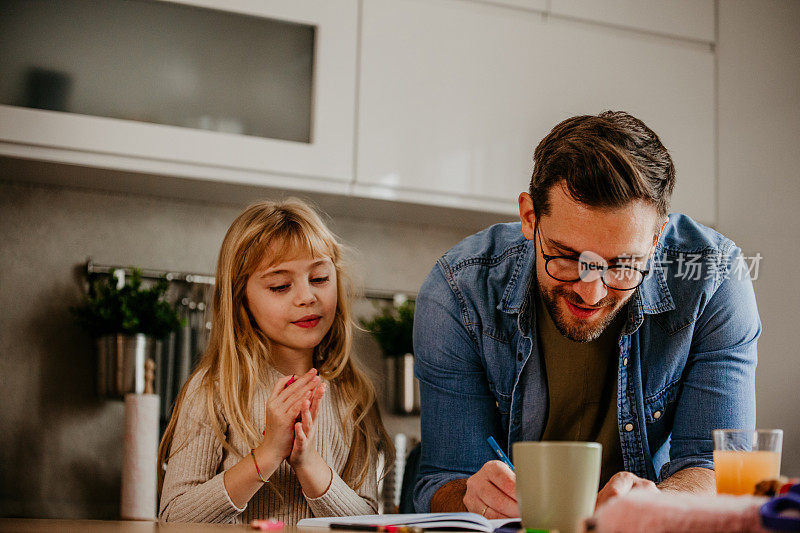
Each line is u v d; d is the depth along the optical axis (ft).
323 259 5.40
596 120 3.93
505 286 4.76
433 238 8.59
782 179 7.54
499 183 7.54
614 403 4.65
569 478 2.66
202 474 4.79
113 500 7.41
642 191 3.64
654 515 2.06
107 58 6.78
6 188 7.43
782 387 7.31
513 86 7.68
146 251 7.70
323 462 4.59
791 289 7.34
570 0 7.98
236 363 5.16
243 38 7.11
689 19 8.35
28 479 7.21
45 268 7.47
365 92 7.27
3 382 7.27
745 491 3.07
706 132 8.24
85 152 6.64
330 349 5.69
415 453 5.49
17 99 6.53
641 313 4.48
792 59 7.61
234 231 5.57
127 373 6.99
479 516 3.24
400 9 7.46
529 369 4.71
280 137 7.08
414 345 4.99
